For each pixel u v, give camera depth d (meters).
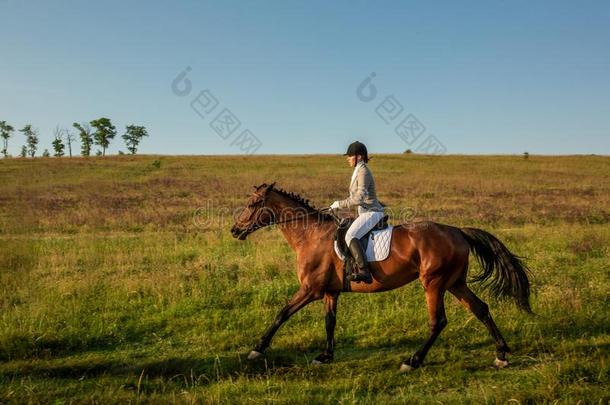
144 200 22.27
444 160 51.84
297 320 7.01
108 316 7.11
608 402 4.41
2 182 29.64
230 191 25.80
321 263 5.88
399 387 5.06
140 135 81.75
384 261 5.70
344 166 43.88
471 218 15.94
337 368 5.58
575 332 6.32
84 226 14.87
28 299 7.79
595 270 8.95
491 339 6.26
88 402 4.66
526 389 4.78
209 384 5.25
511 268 5.75
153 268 9.38
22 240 11.91
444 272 5.61
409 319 6.81
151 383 5.27
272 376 5.38
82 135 80.31
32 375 5.50
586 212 17.12
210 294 7.92
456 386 5.05
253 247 11.28
